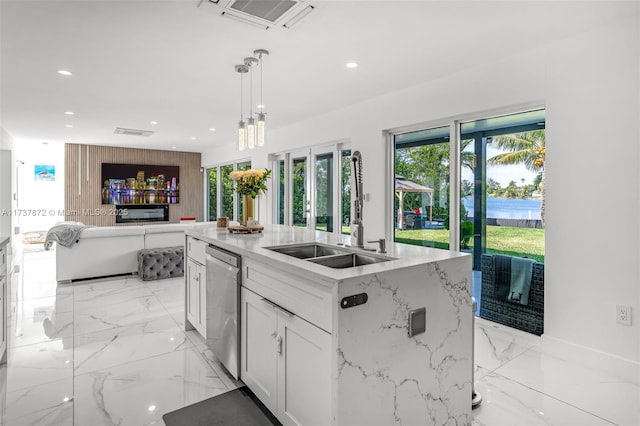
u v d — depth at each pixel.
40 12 2.36
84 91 4.11
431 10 2.34
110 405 2.08
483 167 3.53
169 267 5.16
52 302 4.03
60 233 4.81
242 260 2.21
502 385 2.33
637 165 2.38
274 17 2.43
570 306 2.70
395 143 4.29
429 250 2.13
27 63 3.25
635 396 2.20
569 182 2.71
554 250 2.79
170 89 4.03
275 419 1.97
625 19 2.43
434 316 1.76
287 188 6.26
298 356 1.67
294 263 1.69
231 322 2.28
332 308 1.42
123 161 8.95
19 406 2.05
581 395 2.21
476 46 2.88
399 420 1.62
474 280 3.63
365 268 1.58
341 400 1.41
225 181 8.91
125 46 2.89
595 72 2.57
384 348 1.55
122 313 3.67
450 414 1.83
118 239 5.18
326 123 5.14
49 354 2.73
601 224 2.54
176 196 9.63
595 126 2.57
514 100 3.04
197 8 2.32
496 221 3.45
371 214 4.42
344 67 3.35
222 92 4.14
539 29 2.59
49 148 8.87
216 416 1.99
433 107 3.69
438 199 3.85
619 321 2.47
